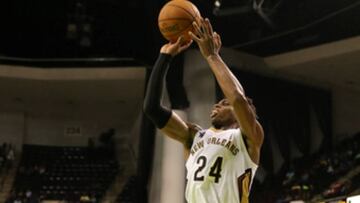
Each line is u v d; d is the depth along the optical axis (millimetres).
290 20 25375
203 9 25484
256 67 26078
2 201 27562
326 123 27594
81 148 32406
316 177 24797
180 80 24000
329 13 24734
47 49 29234
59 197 28297
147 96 3980
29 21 28531
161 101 3988
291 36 25438
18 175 29547
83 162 31203
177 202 23422
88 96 30484
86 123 33344
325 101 27875
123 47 27969
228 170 3613
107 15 27344
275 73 26531
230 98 3631
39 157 31469
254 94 25609
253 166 3682
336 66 25609
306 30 24969
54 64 27812
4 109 32250
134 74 27219
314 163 26172
